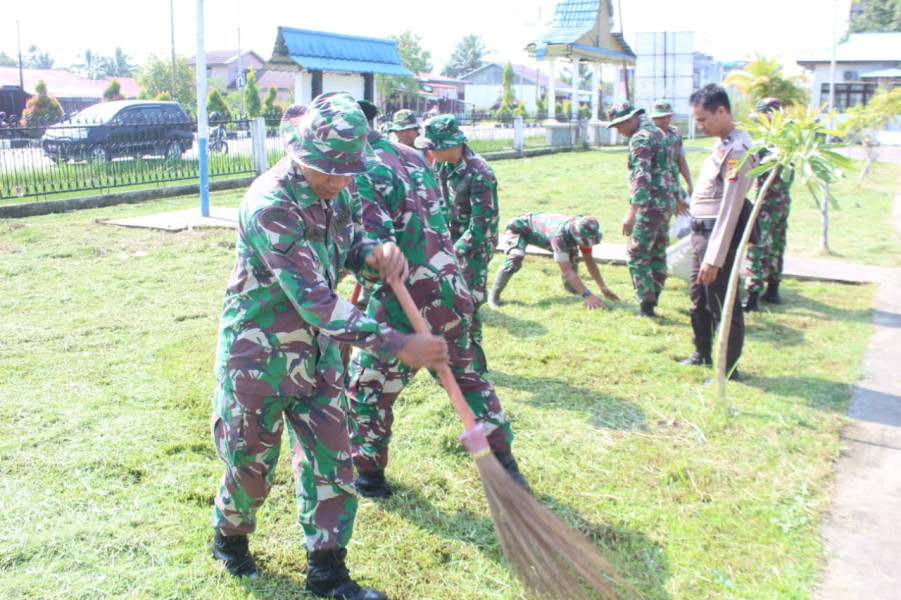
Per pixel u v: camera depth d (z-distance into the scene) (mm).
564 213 12656
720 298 5285
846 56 36750
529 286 7914
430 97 56719
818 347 6035
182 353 5781
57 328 6352
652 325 6609
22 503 3658
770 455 4219
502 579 3197
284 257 2580
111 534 3414
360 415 3693
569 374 5465
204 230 10547
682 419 4684
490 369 5562
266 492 3020
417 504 3766
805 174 4410
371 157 3479
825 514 3656
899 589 3109
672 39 30328
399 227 3500
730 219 4984
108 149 14844
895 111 16156
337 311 2582
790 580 3164
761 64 15539
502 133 25844
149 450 4227
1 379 5219
